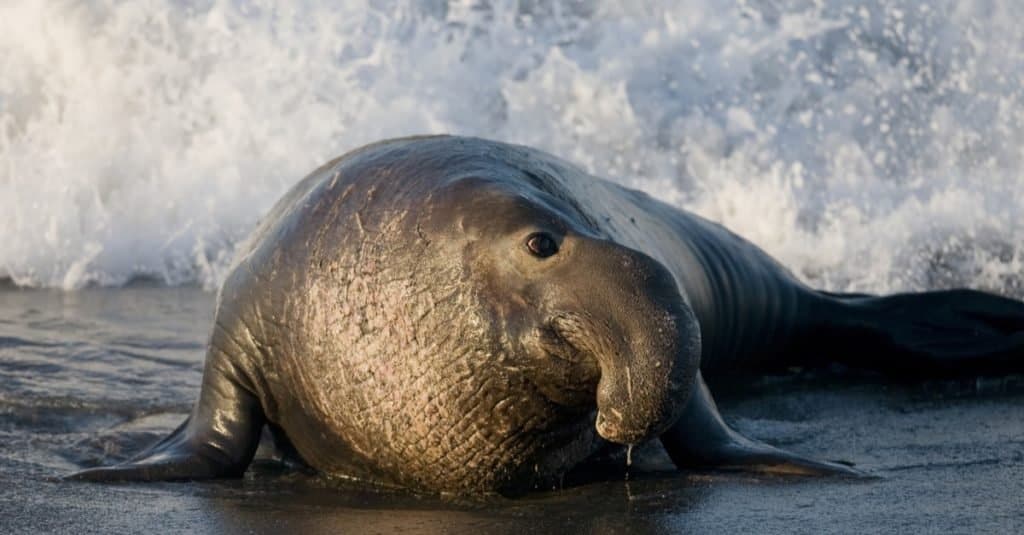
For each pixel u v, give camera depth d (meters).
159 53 42.88
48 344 29.94
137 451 22.39
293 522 18.12
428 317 18.92
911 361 29.52
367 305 19.62
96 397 25.55
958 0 44.53
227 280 22.14
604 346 17.38
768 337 30.88
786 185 40.44
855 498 18.98
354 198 20.64
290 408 21.09
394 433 19.70
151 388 26.34
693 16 45.03
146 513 18.55
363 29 43.91
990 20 44.28
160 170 40.78
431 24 44.34
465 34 44.41
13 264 38.47
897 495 19.14
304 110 42.34
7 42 42.50
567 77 43.91
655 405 17.08
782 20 45.19
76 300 35.59
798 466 20.62
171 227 39.69
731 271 29.86
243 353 21.30
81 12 42.62
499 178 19.80
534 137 43.22
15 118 41.78
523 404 18.62
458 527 17.81
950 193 39.81
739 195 40.19
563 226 18.67
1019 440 23.02
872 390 28.14
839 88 44.09
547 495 19.75
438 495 19.88
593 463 21.61
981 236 38.12
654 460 21.94
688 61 44.50
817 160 42.53
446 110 43.28
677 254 27.73
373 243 19.80
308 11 43.78
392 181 20.48
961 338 30.08
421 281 19.02
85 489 19.83
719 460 21.11
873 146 43.03
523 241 18.27
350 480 20.89
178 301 35.53
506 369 18.39
